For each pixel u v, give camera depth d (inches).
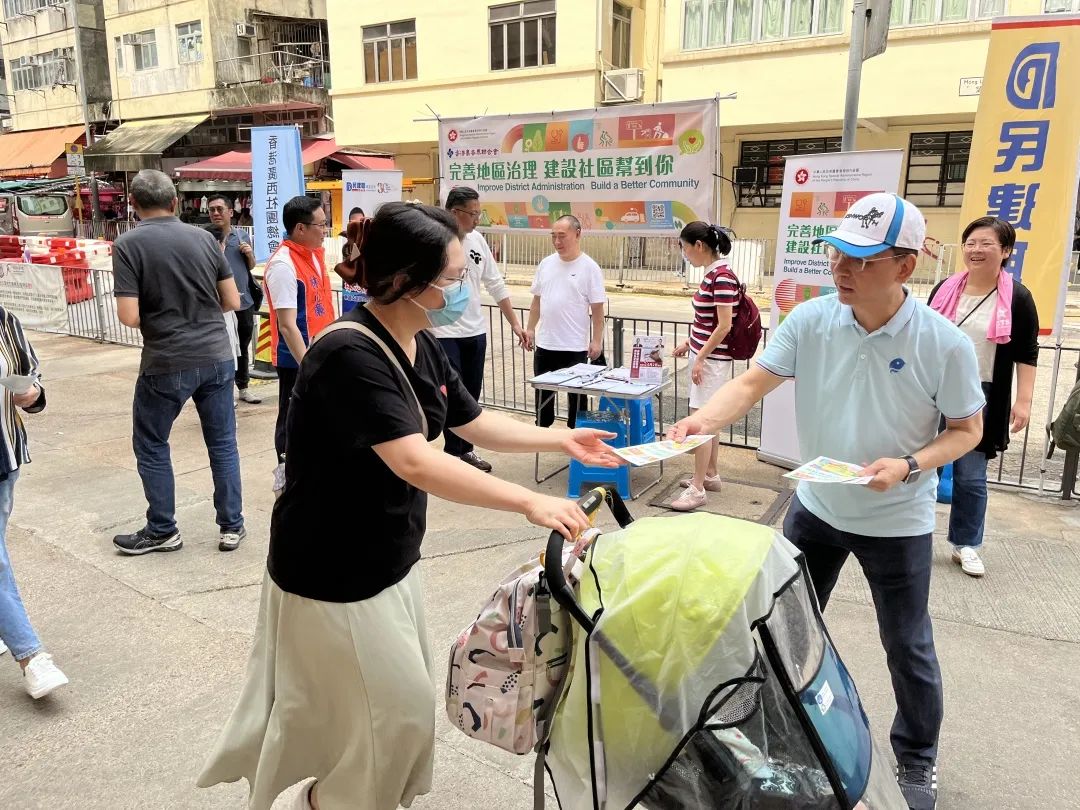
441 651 131.0
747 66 674.2
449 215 72.7
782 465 226.7
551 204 304.5
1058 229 196.1
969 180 204.4
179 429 266.5
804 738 59.9
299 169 322.0
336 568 73.4
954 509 156.6
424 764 80.4
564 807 65.9
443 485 68.3
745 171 738.8
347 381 69.1
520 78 791.1
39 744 108.4
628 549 65.1
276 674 78.4
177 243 154.0
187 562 164.1
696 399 193.6
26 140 1382.9
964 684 121.2
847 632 135.9
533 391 320.5
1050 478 214.7
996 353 149.2
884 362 86.6
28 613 143.2
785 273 215.5
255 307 302.4
